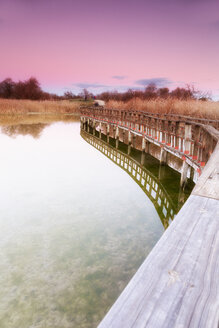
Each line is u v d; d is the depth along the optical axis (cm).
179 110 1397
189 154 618
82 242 409
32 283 313
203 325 56
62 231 444
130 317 58
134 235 431
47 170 829
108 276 326
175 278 72
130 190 652
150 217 501
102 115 1755
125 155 1086
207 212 120
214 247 89
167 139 808
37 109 3469
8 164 890
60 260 360
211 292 67
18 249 388
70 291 299
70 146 1274
